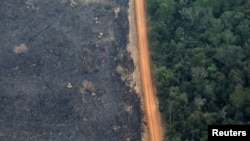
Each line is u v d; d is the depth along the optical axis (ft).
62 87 283.59
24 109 272.10
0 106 272.51
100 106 274.77
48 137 260.01
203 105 250.16
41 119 267.80
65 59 298.56
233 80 252.21
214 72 261.44
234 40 274.98
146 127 263.49
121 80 287.69
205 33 283.79
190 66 269.85
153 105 271.69
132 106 273.95
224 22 287.48
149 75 287.69
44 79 287.28
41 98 277.64
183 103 254.47
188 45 284.20
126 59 298.97
